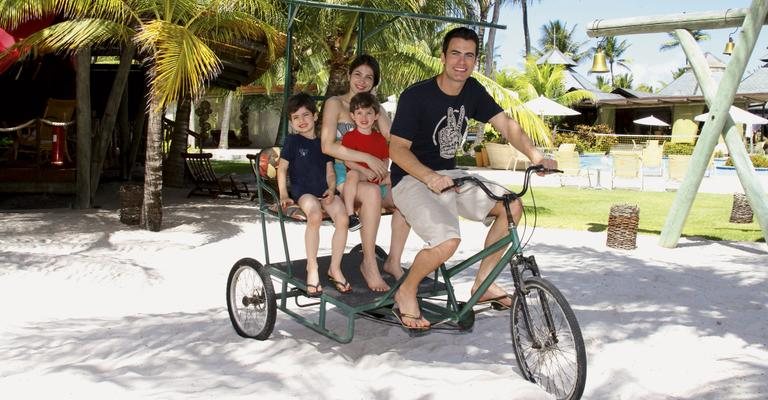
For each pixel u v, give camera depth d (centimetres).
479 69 3297
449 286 466
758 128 4156
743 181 980
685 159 1828
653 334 554
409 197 434
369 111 471
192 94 1020
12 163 1395
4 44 1108
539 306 424
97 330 557
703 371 465
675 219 1017
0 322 588
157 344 513
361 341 520
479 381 411
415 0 1325
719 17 977
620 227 1002
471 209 441
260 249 949
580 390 379
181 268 816
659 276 791
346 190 477
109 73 1994
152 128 1049
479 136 3266
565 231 1171
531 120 1441
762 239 1122
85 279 729
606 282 758
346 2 1325
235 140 4116
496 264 451
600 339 539
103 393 394
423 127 436
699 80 1006
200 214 1262
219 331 544
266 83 2645
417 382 412
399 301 439
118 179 1808
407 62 1602
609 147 3303
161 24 943
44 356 486
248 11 1181
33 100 1831
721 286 749
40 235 973
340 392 402
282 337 529
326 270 511
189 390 400
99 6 1013
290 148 489
